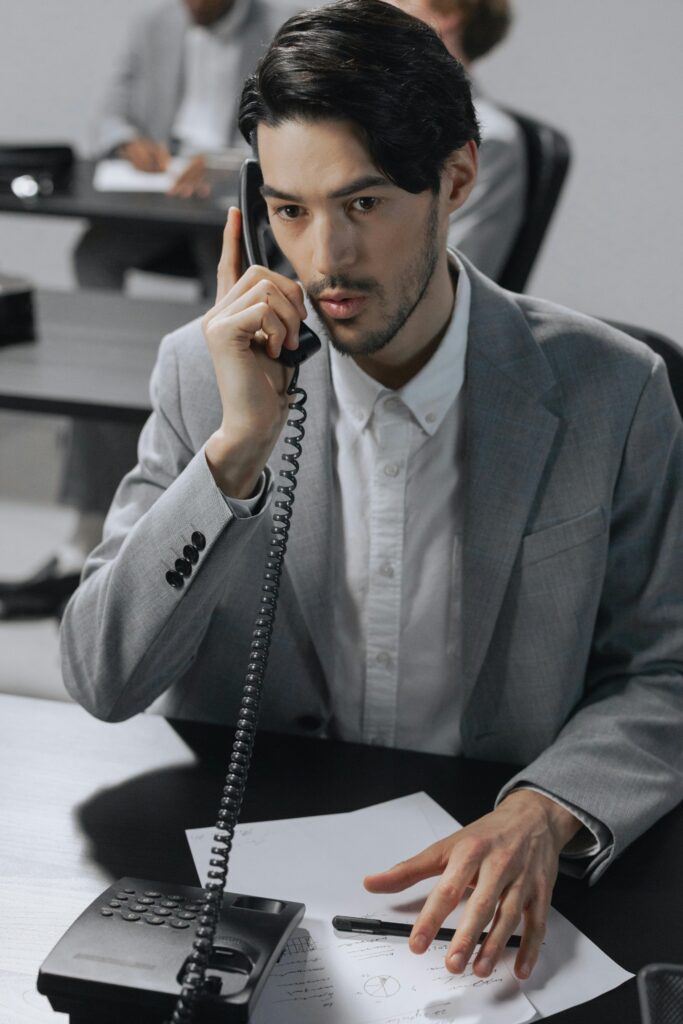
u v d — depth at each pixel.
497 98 4.86
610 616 1.28
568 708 1.25
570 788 1.08
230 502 1.08
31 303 2.39
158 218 3.07
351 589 1.27
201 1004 0.82
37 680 2.73
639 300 4.93
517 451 1.21
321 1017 0.87
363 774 1.18
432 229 1.04
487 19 2.62
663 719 1.19
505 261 2.94
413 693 1.29
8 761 1.17
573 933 0.98
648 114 4.79
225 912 0.91
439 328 1.18
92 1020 0.85
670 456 1.25
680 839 1.11
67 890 0.99
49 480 3.79
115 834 1.07
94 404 2.04
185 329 1.31
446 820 1.11
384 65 0.95
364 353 1.07
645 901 1.02
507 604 1.23
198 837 1.07
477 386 1.21
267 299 1.06
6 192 3.23
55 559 3.15
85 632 1.17
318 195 0.97
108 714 1.18
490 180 2.81
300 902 0.99
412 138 0.96
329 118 0.94
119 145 3.82
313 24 0.96
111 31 4.89
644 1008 0.72
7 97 5.02
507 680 1.24
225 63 4.07
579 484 1.22
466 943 0.91
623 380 1.24
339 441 1.24
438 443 1.23
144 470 1.29
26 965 0.91
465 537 1.21
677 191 4.83
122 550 1.13
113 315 2.58
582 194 4.89
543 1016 0.88
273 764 1.18
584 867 1.06
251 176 1.13
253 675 1.04
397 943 0.95
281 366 1.08
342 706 1.31
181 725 1.25
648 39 4.72
